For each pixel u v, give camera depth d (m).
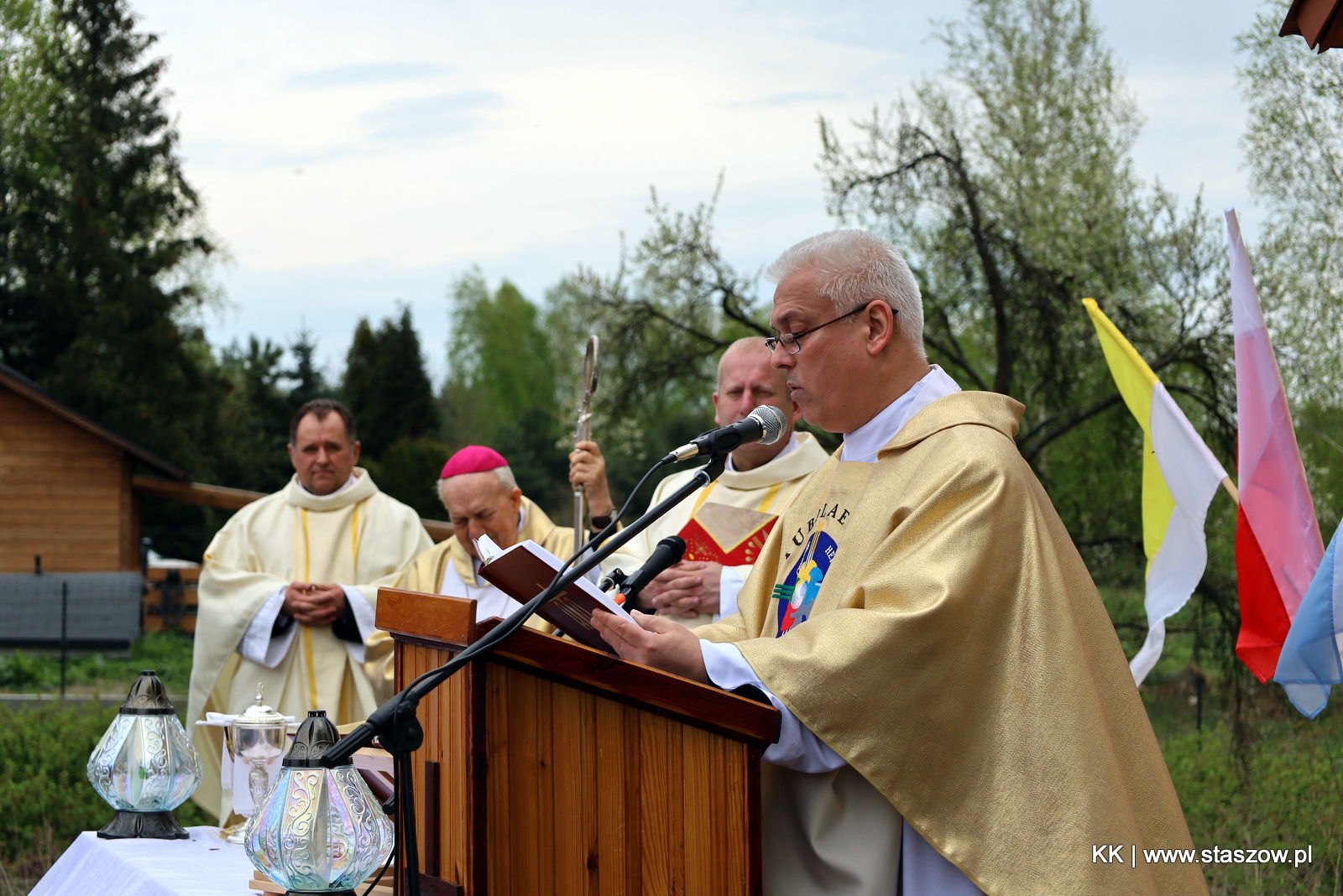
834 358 2.84
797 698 2.39
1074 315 11.72
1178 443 4.59
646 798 2.34
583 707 2.31
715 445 2.60
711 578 4.02
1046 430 12.09
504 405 53.69
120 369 31.09
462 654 2.19
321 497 5.66
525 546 2.39
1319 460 10.18
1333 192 9.69
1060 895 2.28
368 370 40.97
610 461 23.52
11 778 7.10
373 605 5.25
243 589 5.29
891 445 2.76
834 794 2.57
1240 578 4.23
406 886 2.36
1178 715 10.68
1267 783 7.37
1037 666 2.40
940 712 2.40
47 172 31.62
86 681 15.90
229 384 33.94
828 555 2.85
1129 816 2.35
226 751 3.85
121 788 3.43
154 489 22.11
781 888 2.62
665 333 13.87
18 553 21.19
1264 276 9.95
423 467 32.75
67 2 32.53
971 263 12.36
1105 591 12.10
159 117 32.69
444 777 2.33
